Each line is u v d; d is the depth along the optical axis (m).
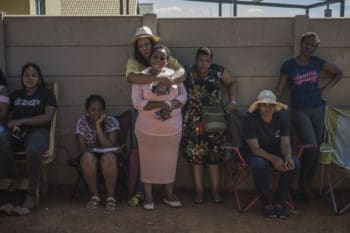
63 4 17.52
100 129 5.22
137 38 5.13
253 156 5.01
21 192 5.62
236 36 5.62
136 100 4.98
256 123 5.04
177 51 5.64
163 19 5.59
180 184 5.80
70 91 5.68
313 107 5.42
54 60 5.62
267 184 4.94
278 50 5.64
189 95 5.34
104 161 5.04
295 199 5.57
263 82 5.70
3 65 5.58
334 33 5.62
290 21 5.61
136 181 5.31
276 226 4.75
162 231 4.57
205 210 5.17
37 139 5.00
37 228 4.60
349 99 5.73
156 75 4.95
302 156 5.36
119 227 4.64
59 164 5.77
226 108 5.41
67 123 5.72
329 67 5.50
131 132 5.63
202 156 5.30
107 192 5.17
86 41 5.60
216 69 5.39
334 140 5.54
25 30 5.57
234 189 5.25
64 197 5.50
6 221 4.76
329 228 4.71
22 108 5.23
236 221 4.86
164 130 4.95
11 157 5.04
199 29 5.61
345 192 5.77
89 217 4.89
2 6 11.52
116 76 5.66
